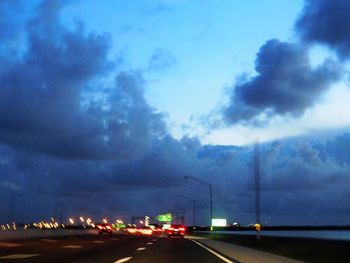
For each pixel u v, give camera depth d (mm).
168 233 82125
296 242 35125
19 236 55531
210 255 31922
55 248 37344
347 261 25719
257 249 40062
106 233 92250
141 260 26906
